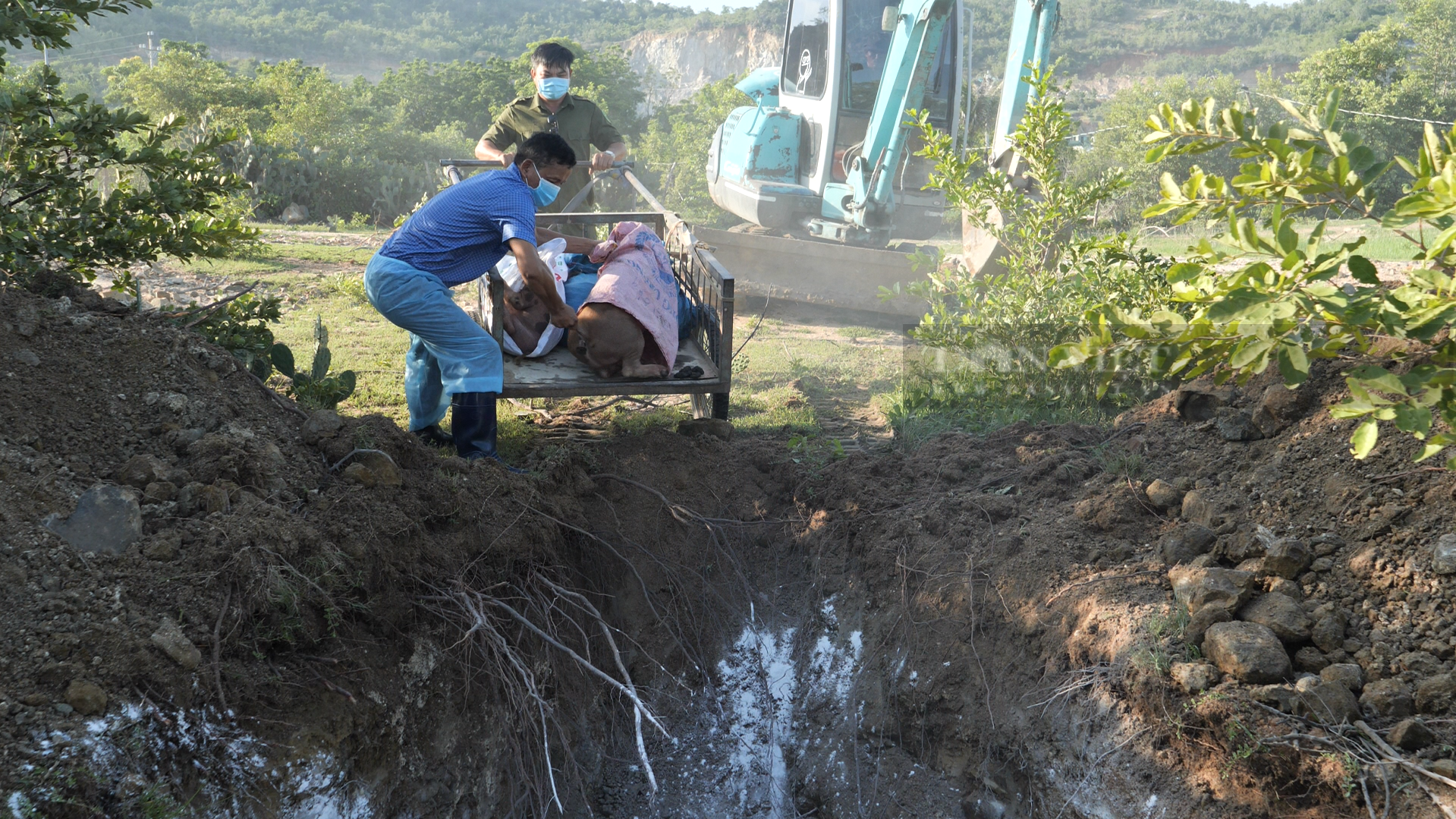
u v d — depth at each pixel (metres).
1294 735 2.87
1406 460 3.58
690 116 40.28
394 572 3.52
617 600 4.61
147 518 3.17
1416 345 3.88
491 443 4.80
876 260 9.73
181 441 3.54
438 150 30.48
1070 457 4.73
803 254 9.81
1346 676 3.01
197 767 2.70
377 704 3.18
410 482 3.88
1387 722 2.88
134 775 2.55
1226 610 3.28
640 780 4.15
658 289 5.21
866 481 4.97
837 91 10.41
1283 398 4.13
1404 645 3.09
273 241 13.99
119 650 2.73
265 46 157.75
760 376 7.37
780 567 4.90
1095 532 4.11
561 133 7.45
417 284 4.50
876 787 3.94
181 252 4.87
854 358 8.08
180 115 4.82
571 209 7.50
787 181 11.13
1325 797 2.81
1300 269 2.82
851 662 4.36
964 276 7.07
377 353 7.41
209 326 4.67
